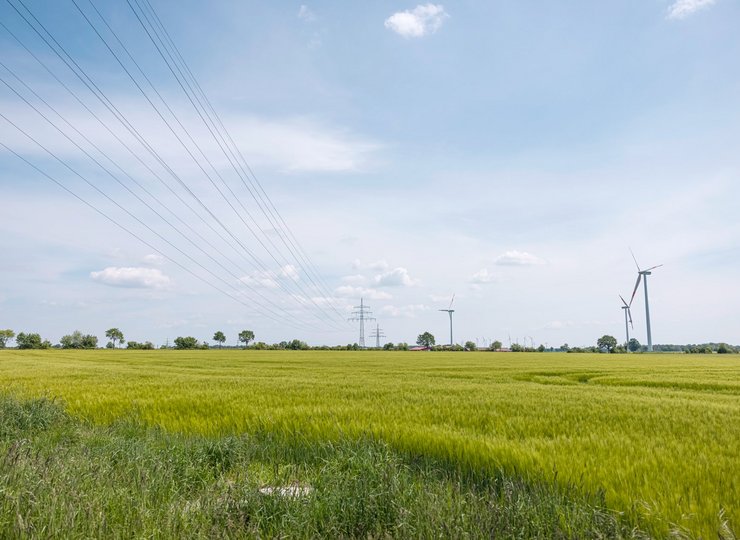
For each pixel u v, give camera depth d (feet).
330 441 26.96
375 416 37.65
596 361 215.92
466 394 58.49
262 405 45.47
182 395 53.52
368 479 17.76
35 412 34.91
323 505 16.07
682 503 18.31
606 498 18.90
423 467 23.79
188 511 15.44
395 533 14.02
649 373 119.75
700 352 522.47
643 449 26.91
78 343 447.42
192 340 472.85
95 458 21.24
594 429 34.04
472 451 25.44
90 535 13.24
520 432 33.01
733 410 44.96
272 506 16.10
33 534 12.87
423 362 194.29
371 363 182.39
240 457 23.49
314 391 60.03
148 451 23.65
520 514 15.07
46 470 17.25
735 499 19.01
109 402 46.73
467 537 13.34
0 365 138.41
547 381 97.09
